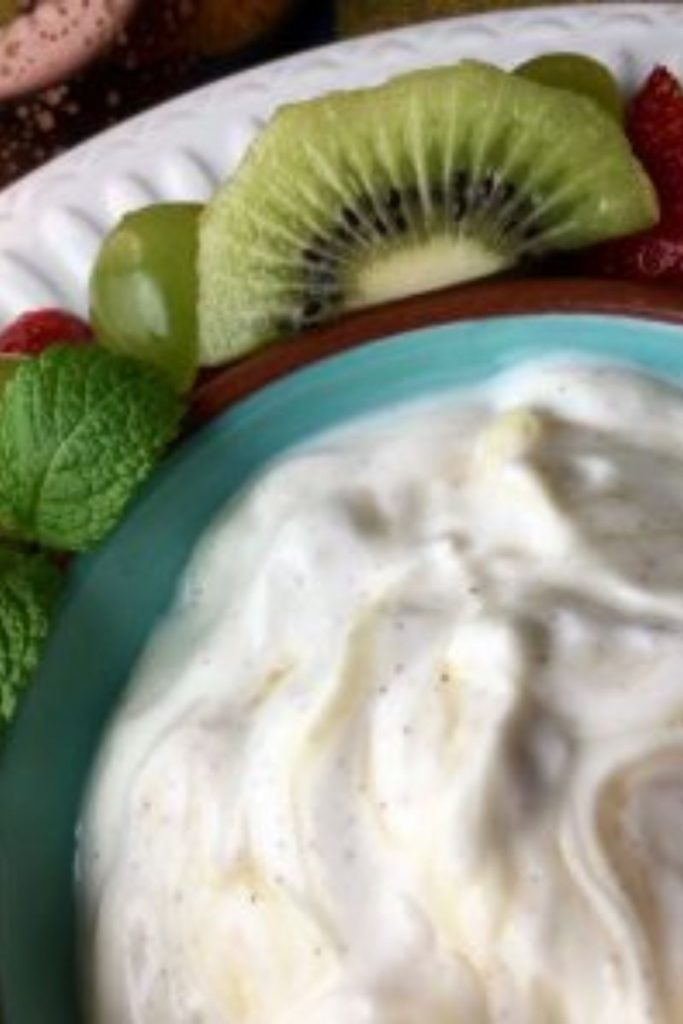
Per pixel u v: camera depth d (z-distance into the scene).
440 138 0.27
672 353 0.25
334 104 0.27
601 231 0.27
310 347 0.25
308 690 0.23
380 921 0.22
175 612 0.25
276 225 0.27
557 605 0.23
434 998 0.22
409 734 0.22
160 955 0.23
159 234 0.28
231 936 0.22
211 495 0.25
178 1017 0.23
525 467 0.24
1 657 0.25
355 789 0.22
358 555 0.24
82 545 0.25
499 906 0.22
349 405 0.26
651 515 0.24
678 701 0.22
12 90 0.35
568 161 0.27
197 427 0.25
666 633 0.23
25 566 0.26
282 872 0.22
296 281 0.27
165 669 0.25
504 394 0.25
